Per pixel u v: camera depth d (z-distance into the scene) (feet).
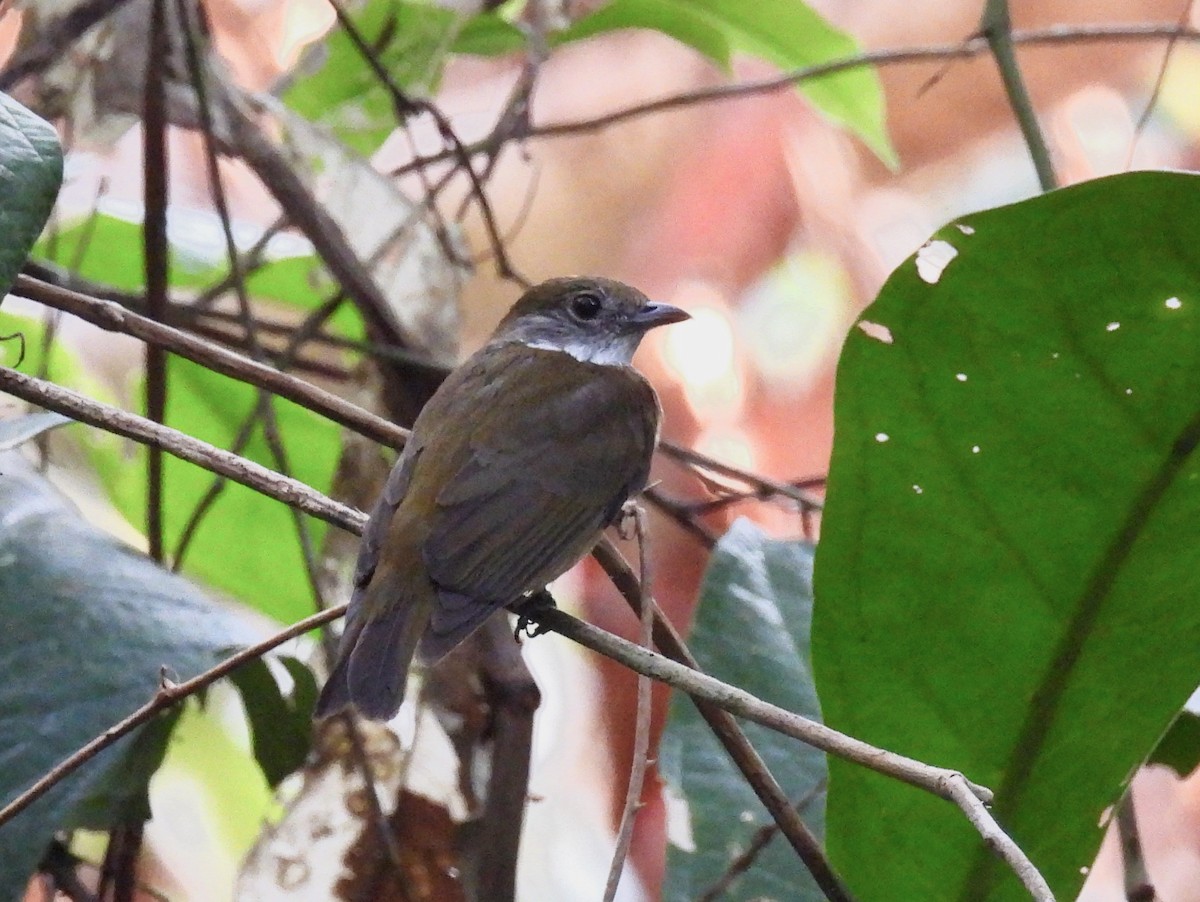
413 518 23.18
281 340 33.58
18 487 22.91
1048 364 17.21
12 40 32.99
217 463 19.89
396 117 29.99
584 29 33.22
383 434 21.07
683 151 45.34
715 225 45.16
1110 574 17.84
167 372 27.96
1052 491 17.75
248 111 27.99
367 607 22.02
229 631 21.94
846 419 18.01
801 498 28.35
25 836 19.75
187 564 30.73
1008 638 18.37
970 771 18.88
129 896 22.89
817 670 18.98
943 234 16.63
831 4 46.42
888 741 19.04
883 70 45.27
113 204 29.91
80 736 20.51
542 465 24.62
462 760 23.57
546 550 24.02
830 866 19.42
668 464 41.75
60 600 21.43
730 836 22.62
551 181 45.11
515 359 26.76
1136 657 18.13
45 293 20.27
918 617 18.56
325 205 27.96
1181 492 17.39
